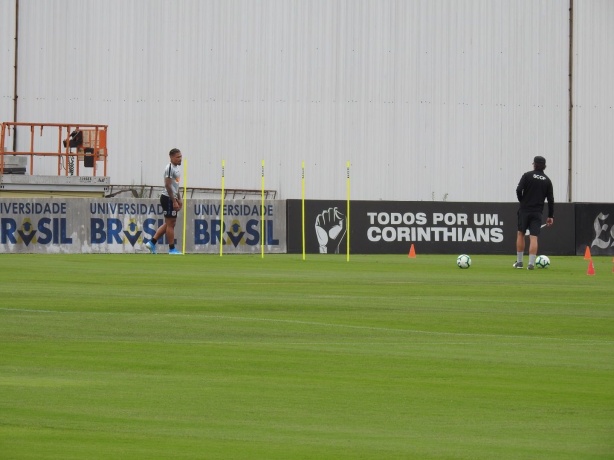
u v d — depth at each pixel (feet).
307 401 77.92
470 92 439.63
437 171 439.22
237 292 160.25
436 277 200.44
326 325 122.62
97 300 144.77
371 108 435.94
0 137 400.88
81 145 374.43
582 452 63.36
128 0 430.61
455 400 79.15
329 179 435.53
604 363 97.76
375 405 76.89
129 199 287.89
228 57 432.66
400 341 110.93
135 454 61.26
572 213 320.50
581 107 442.91
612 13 442.09
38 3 427.33
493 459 61.57
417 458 61.62
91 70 429.79
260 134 433.89
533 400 79.46
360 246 304.91
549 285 185.68
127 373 88.48
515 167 441.68
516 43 440.04
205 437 66.03
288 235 299.58
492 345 109.40
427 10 436.76
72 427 68.08
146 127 432.25
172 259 246.06
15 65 426.51
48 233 281.74
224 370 90.79
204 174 433.07
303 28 433.89
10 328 114.93
